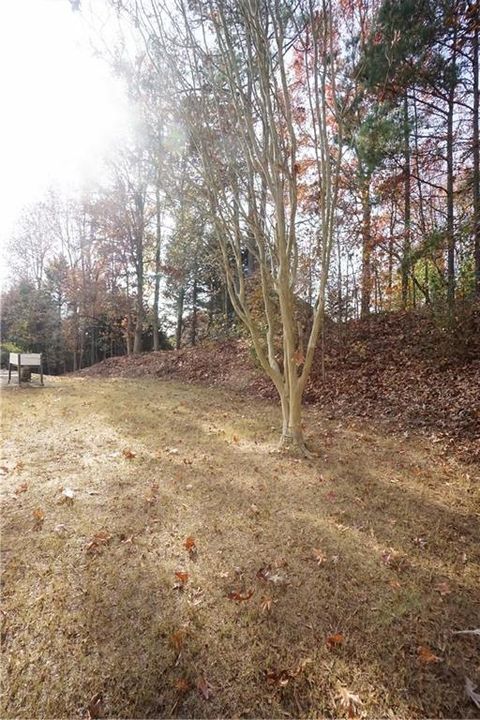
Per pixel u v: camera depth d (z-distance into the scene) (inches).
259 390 326.0
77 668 62.9
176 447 172.1
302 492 132.0
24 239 799.7
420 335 319.0
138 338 615.8
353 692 60.9
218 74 154.7
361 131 292.4
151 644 67.6
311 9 145.0
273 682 62.2
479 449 181.6
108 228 603.2
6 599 76.0
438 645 70.2
